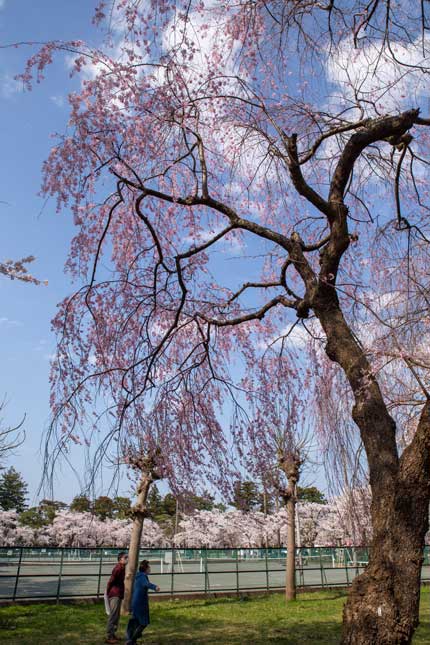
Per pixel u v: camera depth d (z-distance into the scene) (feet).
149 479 39.34
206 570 52.80
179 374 20.88
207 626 35.76
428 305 15.67
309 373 20.13
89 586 55.36
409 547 11.53
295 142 15.96
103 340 19.56
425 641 28.14
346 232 15.65
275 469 21.36
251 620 38.22
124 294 20.40
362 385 13.70
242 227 18.02
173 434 19.85
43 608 40.86
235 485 20.44
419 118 16.19
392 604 11.18
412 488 11.76
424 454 11.84
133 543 39.04
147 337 20.21
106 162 18.17
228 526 103.14
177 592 51.06
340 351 14.83
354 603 11.68
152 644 29.84
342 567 60.95
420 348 14.89
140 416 18.93
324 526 104.99
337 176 16.19
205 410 20.88
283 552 61.41
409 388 16.39
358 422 13.57
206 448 20.30
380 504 12.18
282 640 31.01
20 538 121.60
